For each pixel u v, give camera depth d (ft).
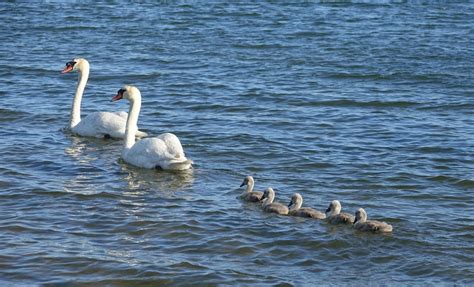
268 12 160.04
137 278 53.88
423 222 63.57
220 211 64.85
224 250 58.18
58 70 113.50
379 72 116.26
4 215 62.85
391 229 61.31
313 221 63.26
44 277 53.67
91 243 58.59
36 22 146.51
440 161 78.48
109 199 66.85
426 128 89.61
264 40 135.44
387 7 167.32
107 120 84.58
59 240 58.85
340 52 127.85
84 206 65.21
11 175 71.61
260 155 79.36
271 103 98.99
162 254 57.21
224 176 73.46
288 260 57.06
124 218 62.95
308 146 82.28
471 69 118.52
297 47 131.03
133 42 132.87
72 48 127.75
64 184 69.97
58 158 77.15
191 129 87.35
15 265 54.95
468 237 61.05
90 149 80.74
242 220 63.16
